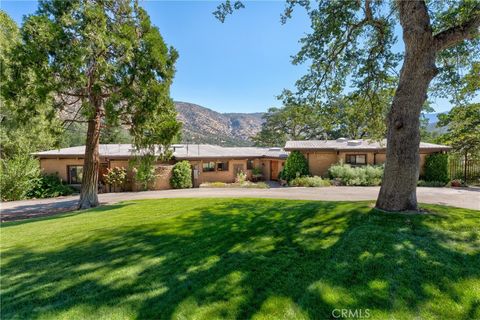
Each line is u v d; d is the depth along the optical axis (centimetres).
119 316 274
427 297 292
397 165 571
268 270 363
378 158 1892
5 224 788
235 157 2211
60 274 377
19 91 866
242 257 413
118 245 500
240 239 504
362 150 1867
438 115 999
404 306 278
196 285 331
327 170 1930
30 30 827
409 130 559
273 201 951
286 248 442
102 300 304
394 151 574
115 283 343
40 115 934
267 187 1798
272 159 2402
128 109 1009
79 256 448
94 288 332
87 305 295
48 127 984
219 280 341
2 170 1513
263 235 518
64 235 595
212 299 299
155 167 1852
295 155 1912
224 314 272
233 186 1911
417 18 526
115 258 432
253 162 2475
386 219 523
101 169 1862
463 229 468
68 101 1005
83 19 870
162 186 1886
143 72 984
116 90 975
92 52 855
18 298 314
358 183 1691
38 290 331
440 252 384
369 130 1017
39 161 1798
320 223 559
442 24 696
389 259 369
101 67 877
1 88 855
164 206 962
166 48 1057
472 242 418
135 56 962
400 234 450
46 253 471
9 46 948
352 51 861
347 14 772
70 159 1852
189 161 2045
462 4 649
